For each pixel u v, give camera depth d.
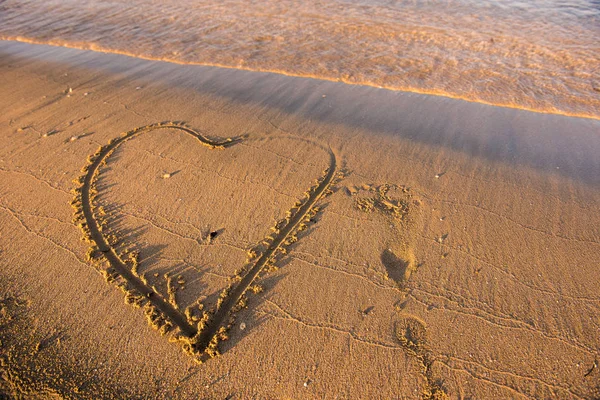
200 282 3.38
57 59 7.52
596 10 8.38
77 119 5.45
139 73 6.78
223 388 2.72
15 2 10.96
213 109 5.62
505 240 3.57
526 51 6.89
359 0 9.62
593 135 4.91
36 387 2.73
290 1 9.71
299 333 2.99
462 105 5.63
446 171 4.36
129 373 2.80
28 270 3.50
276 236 3.73
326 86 6.23
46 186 4.34
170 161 4.64
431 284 3.27
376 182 4.26
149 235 3.79
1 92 6.29
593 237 3.56
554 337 2.89
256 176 4.39
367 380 2.73
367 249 3.57
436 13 8.70
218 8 9.50
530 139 4.87
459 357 2.83
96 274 3.45
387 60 6.91
